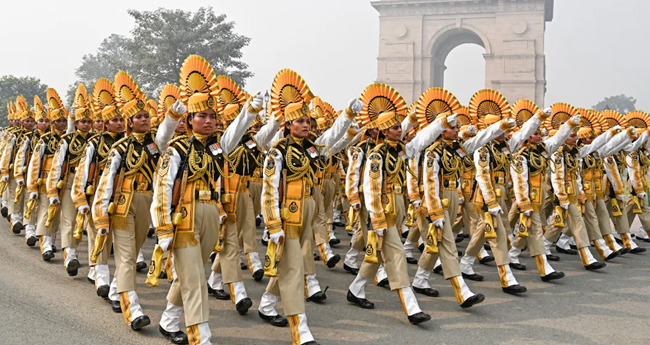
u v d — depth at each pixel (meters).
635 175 9.70
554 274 6.93
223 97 6.28
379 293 6.44
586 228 8.49
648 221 9.90
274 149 4.72
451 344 4.77
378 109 5.48
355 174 5.60
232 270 5.48
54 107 7.75
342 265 7.95
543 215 8.88
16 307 5.37
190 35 39.47
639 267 8.23
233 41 41.38
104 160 5.61
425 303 6.09
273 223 4.54
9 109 11.62
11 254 7.73
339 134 5.25
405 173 5.45
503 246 6.51
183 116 4.70
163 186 4.16
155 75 39.88
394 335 4.97
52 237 7.95
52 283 6.38
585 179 8.48
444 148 6.17
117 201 4.93
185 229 4.23
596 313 5.79
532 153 7.19
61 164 6.48
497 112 6.93
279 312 5.58
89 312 5.36
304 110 4.82
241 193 6.73
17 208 9.26
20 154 8.52
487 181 6.50
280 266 4.60
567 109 8.29
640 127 9.98
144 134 5.14
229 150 4.58
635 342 4.92
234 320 5.31
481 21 48.34
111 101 5.91
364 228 6.81
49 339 4.57
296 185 4.72
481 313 5.72
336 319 5.42
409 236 8.16
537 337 5.00
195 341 4.18
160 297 6.07
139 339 4.68
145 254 8.30
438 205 5.66
